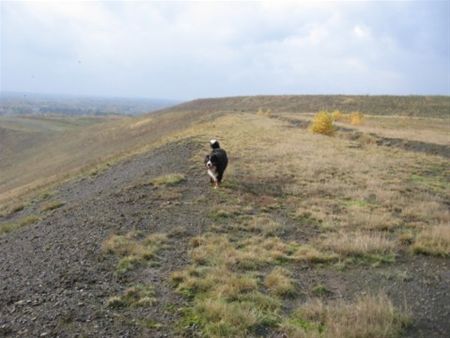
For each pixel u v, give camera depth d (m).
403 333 5.11
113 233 8.65
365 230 9.19
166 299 5.80
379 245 7.98
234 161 16.44
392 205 11.13
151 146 26.09
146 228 9.01
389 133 28.47
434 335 5.09
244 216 9.87
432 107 64.38
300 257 7.50
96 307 5.51
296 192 12.24
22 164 57.44
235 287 6.05
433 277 6.89
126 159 21.98
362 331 4.91
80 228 9.26
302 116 45.97
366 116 49.84
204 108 87.88
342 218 9.89
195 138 23.19
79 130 79.25
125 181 15.16
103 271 6.69
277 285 6.25
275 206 10.84
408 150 23.91
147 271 6.76
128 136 58.69
